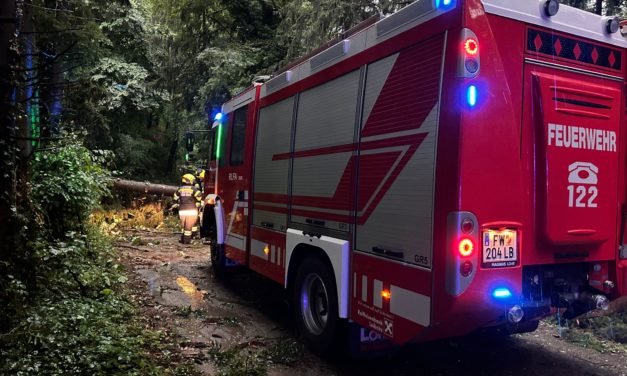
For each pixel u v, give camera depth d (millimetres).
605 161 3707
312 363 4508
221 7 15977
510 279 3174
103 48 13734
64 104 8930
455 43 3102
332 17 10680
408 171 3436
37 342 3703
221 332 5176
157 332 4773
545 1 3443
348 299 4105
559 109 3461
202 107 15250
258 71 14891
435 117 3211
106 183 7211
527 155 3393
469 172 3039
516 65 3354
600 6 9117
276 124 5645
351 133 4148
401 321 3438
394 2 10031
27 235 4727
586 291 3836
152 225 13016
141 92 15086
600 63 3729
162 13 16094
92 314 4539
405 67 3539
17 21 4422
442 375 4320
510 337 5367
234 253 6863
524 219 3357
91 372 3500
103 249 7164
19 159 4516
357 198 4016
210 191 8180
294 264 5141
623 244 3891
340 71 4383
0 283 4035
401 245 3473
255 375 4062
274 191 5602
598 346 5125
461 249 2998
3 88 4164
